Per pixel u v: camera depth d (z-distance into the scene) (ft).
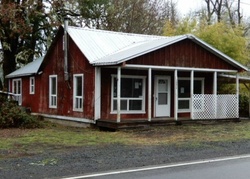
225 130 50.67
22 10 85.87
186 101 65.46
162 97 63.31
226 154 31.22
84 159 28.48
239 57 80.38
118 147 35.29
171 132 48.62
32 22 95.81
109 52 59.57
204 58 60.80
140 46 58.85
